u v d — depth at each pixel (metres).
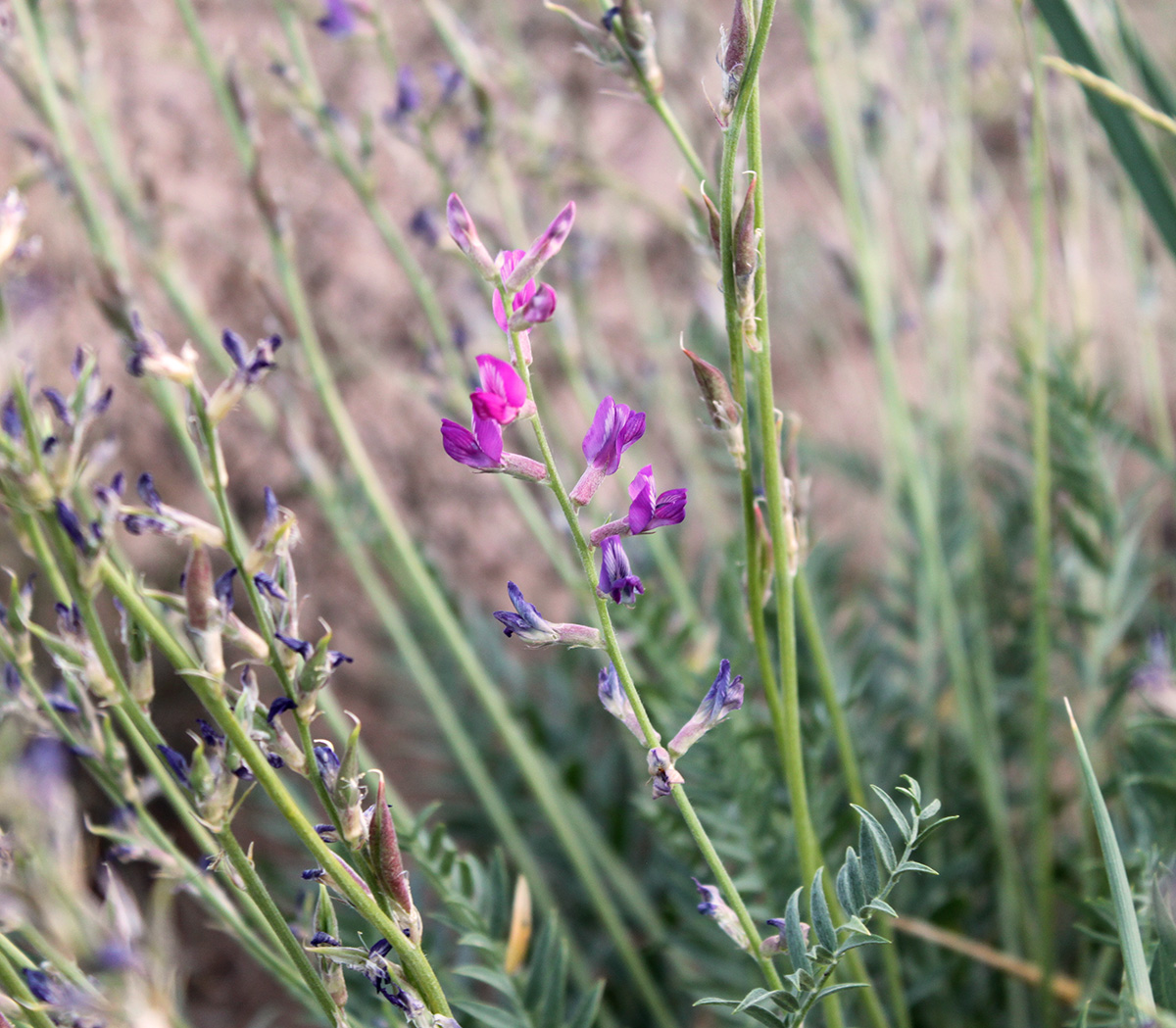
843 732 0.58
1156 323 1.21
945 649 0.96
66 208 0.68
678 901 0.75
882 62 0.90
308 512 1.18
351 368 1.13
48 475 0.43
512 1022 0.56
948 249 0.90
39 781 0.47
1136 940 0.46
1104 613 0.79
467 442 0.44
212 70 0.67
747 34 0.45
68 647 0.44
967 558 0.98
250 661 0.44
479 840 0.97
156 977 0.45
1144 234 0.85
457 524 1.26
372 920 0.45
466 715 1.02
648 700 0.68
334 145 0.72
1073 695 0.94
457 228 0.43
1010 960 0.72
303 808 0.84
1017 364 0.96
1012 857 0.81
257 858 0.84
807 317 1.33
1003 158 1.42
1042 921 0.73
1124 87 0.71
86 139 1.08
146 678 0.44
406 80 0.72
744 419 0.48
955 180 0.94
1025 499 1.00
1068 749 0.91
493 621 1.09
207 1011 0.99
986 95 1.19
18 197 0.44
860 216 0.81
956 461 1.01
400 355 1.26
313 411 1.13
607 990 0.89
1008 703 0.97
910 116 0.91
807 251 1.31
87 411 0.43
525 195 0.91
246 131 0.67
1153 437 1.21
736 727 0.67
